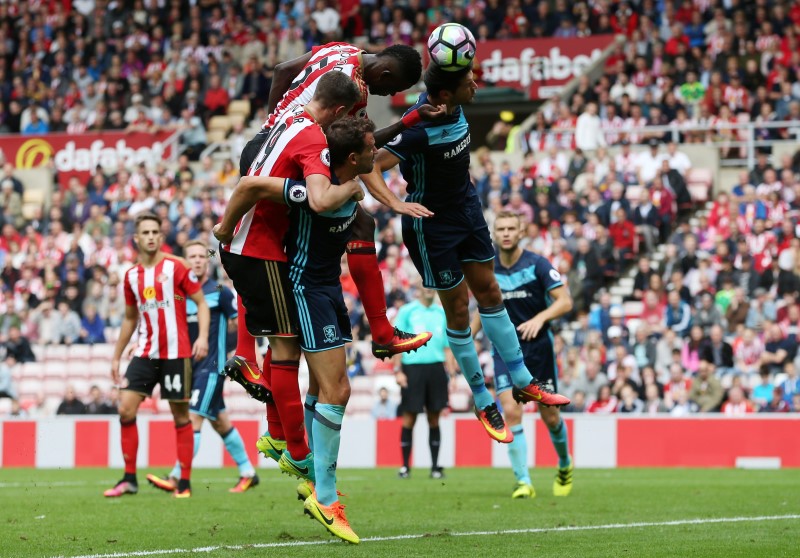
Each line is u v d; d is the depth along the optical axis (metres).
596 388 29.02
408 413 23.00
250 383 12.17
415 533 12.31
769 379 28.39
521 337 17.28
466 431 27.72
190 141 44.38
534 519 13.91
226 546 11.04
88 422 29.45
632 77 40.88
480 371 13.59
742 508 15.39
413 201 12.63
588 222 33.97
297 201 10.84
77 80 48.97
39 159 44.16
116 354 18.42
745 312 30.27
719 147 37.03
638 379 29.06
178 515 14.55
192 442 18.20
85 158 43.88
